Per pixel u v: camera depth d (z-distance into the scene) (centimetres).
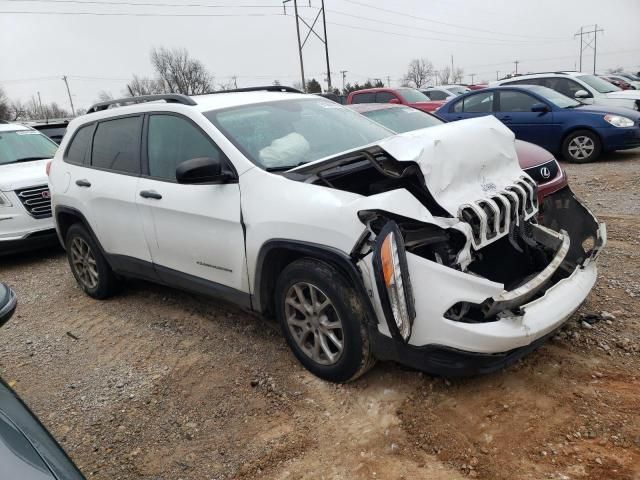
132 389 366
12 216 705
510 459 264
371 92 1514
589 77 1307
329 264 316
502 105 1105
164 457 297
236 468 282
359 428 300
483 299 279
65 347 443
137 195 435
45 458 166
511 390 315
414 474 263
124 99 490
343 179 379
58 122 1234
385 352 306
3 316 225
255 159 364
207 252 388
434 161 310
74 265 555
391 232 275
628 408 290
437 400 314
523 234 353
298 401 329
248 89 517
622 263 486
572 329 374
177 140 412
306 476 271
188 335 435
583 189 812
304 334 347
